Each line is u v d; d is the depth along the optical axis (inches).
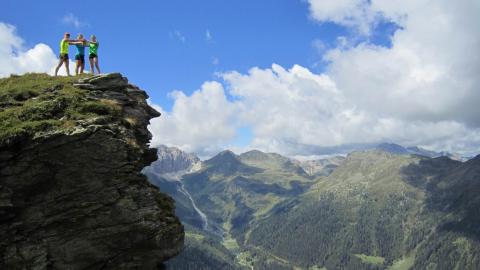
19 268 1140.5
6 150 1140.5
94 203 1238.3
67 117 1269.7
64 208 1206.9
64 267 1206.9
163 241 1362.0
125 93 1523.1
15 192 1154.0
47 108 1268.5
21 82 1430.9
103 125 1279.5
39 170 1174.3
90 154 1230.3
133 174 1320.1
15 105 1288.1
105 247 1266.0
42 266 1165.1
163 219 1381.6
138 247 1331.2
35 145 1160.2
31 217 1170.6
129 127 1418.6
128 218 1283.2
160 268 1525.6
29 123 1178.0
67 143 1195.9
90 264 1250.0
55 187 1200.2
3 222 1140.5
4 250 1127.6
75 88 1407.5
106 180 1256.8
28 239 1163.9
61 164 1198.9
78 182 1222.3
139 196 1316.4
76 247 1222.3
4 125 1165.7
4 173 1136.2
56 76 1504.7
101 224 1252.5
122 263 1306.6
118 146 1272.1
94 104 1346.0
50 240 1188.5
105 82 1487.5
